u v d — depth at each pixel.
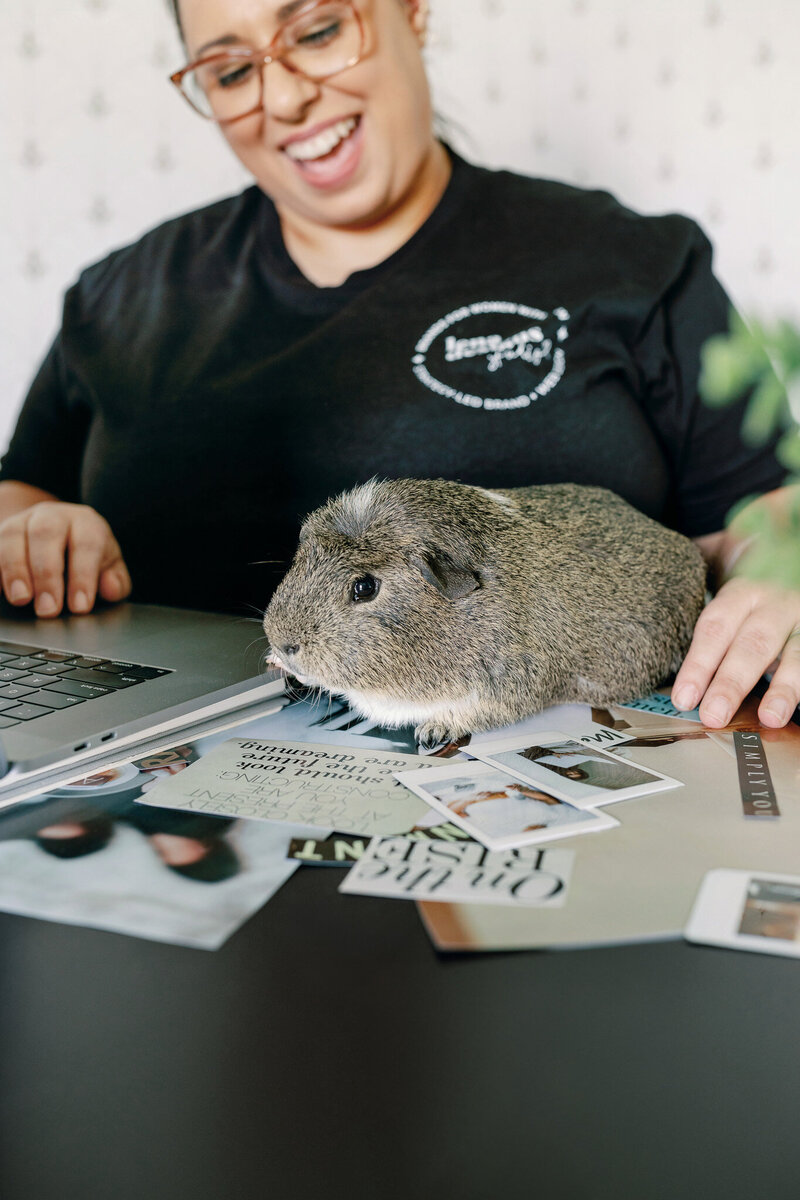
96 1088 0.57
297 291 1.91
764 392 0.41
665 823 0.85
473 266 1.87
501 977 0.65
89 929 0.71
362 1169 0.52
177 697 1.10
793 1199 0.49
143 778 0.98
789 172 2.67
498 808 0.89
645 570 1.39
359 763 1.03
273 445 1.86
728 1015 0.61
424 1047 0.59
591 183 2.73
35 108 2.73
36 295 2.86
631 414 1.85
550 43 2.66
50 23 2.69
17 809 0.91
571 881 0.75
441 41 2.67
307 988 0.64
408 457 1.81
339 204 1.80
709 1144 0.52
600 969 0.65
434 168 1.97
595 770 0.99
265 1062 0.58
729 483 1.92
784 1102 0.54
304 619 1.18
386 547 1.19
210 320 1.98
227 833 0.85
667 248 1.88
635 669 1.33
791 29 2.58
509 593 1.21
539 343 1.80
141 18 2.68
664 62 2.64
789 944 0.66
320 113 1.66
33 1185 0.52
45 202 2.80
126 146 2.76
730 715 1.12
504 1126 0.54
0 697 1.09
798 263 2.73
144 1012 0.63
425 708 1.18
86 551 1.59
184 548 1.96
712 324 1.91
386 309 1.85
